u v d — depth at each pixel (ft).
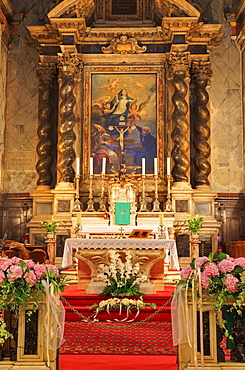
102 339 18.93
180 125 42.01
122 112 43.83
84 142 43.29
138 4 45.44
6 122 44.70
